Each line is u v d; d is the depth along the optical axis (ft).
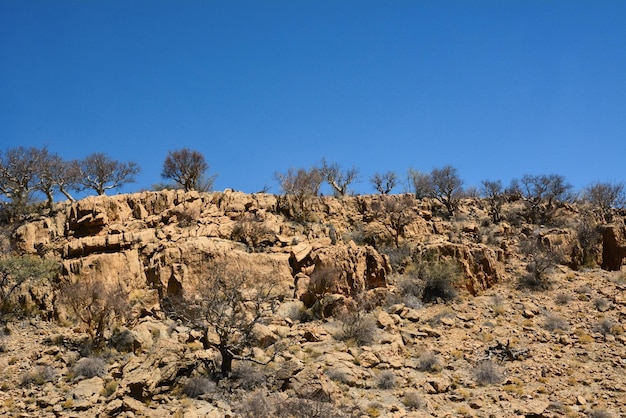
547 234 127.44
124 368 72.23
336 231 127.85
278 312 95.81
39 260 101.19
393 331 90.38
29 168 132.46
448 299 106.22
